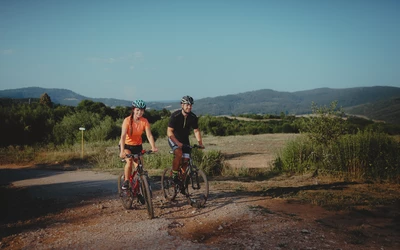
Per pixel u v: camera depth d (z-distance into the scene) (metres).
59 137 22.77
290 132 39.78
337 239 4.28
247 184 8.34
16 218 5.69
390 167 9.14
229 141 26.06
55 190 8.20
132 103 5.51
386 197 6.71
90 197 7.20
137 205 6.21
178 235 4.51
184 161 6.07
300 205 6.06
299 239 4.26
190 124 6.07
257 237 4.34
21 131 21.72
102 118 30.38
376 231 4.63
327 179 9.15
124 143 5.45
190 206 5.99
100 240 4.37
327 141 11.44
